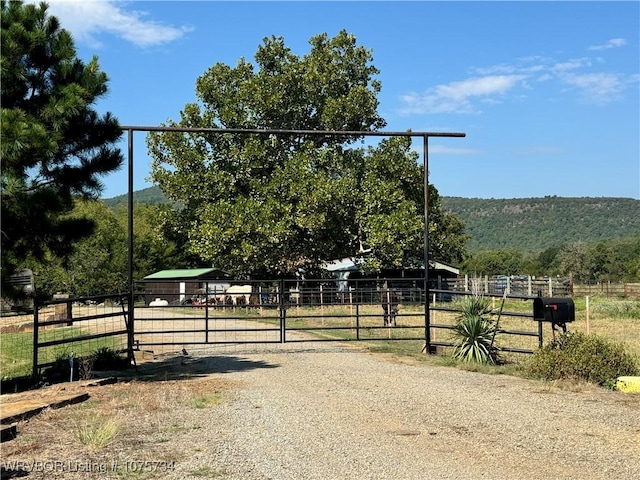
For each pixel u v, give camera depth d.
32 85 10.77
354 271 44.94
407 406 9.08
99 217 58.72
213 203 37.19
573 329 22.39
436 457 6.43
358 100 37.88
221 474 5.83
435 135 15.85
